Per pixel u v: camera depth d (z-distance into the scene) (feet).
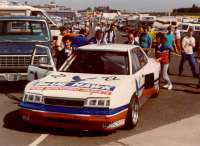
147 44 52.80
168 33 49.93
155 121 29.37
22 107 25.82
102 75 28.35
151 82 33.55
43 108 25.13
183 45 50.44
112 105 24.61
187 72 55.98
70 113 24.66
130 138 25.22
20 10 66.03
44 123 25.31
